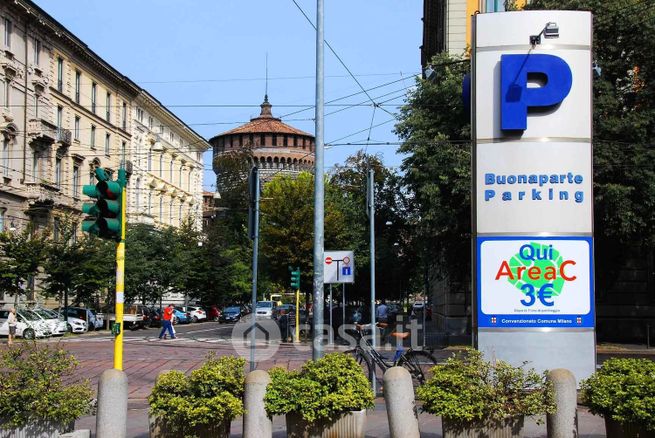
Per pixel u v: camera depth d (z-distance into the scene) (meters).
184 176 82.56
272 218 41.19
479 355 9.09
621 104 28.97
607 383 8.73
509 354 12.40
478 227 12.66
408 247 47.62
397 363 15.69
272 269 41.06
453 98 30.16
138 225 60.44
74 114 55.12
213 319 74.12
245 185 88.00
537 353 12.36
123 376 9.19
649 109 28.66
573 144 12.55
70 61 54.62
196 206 86.50
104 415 9.04
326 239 41.53
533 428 10.98
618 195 26.52
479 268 12.59
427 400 8.82
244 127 102.69
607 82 28.47
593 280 12.44
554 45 12.62
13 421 8.82
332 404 8.89
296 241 40.53
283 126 102.62
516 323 12.43
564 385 8.92
